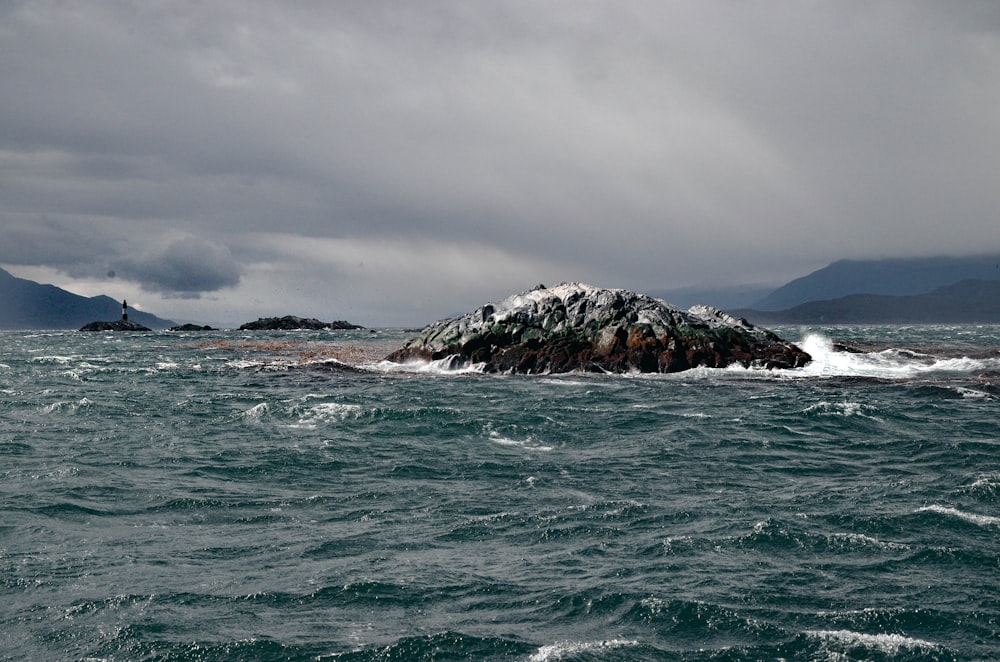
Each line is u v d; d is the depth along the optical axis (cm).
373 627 1711
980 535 2244
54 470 3080
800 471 3081
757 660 1577
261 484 2912
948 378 6203
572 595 1856
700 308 7575
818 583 1919
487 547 2203
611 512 2511
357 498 2720
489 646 1625
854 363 7075
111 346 12219
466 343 7044
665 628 1702
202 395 5450
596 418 4297
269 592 1884
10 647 1623
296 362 7850
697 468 3144
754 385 5800
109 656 1589
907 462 3219
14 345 12875
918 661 1570
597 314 6981
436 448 3559
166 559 2105
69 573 1998
